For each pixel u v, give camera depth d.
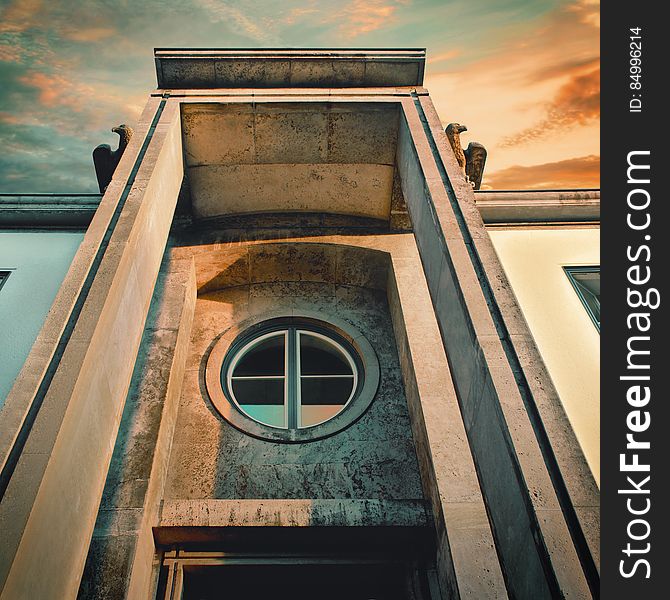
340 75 8.29
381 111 7.84
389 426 7.14
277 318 8.57
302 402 7.71
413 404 7.05
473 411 4.90
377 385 7.62
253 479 6.52
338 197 8.94
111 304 5.09
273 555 5.87
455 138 8.42
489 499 4.62
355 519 5.88
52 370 4.40
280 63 8.20
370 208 9.08
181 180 7.93
